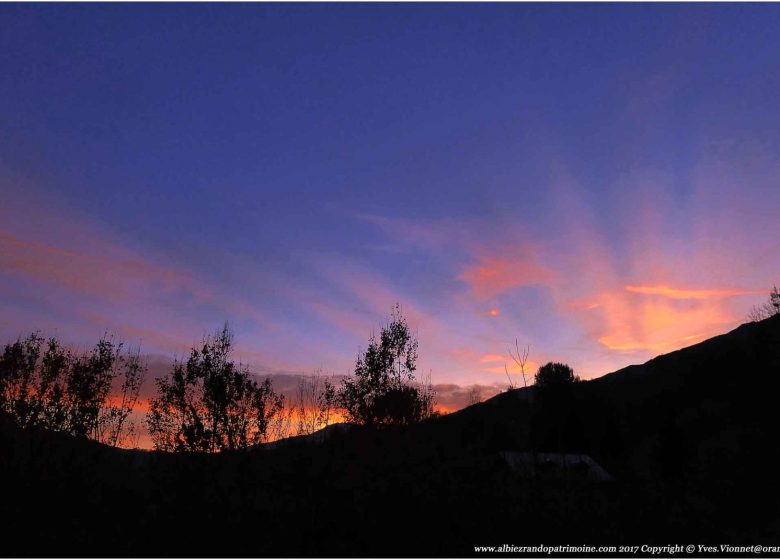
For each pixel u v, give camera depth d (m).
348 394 19.39
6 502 11.96
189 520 12.85
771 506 24.98
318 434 18.91
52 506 12.41
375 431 18.50
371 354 19.64
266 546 11.80
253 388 16.25
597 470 27.27
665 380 70.50
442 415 21.55
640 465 42.00
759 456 36.34
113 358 16.36
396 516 14.10
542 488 18.47
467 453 20.77
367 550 12.06
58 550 10.41
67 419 15.25
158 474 14.63
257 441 15.90
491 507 15.52
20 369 14.97
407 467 17.92
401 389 19.48
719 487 32.09
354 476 16.22
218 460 15.10
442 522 14.06
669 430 38.50
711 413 52.22
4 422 14.28
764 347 56.09
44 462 14.16
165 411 15.45
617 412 48.97
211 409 15.59
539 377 46.19
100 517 12.45
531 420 38.44
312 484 15.30
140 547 11.13
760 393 51.16
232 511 13.56
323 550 11.78
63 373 15.45
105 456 15.41
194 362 15.95
